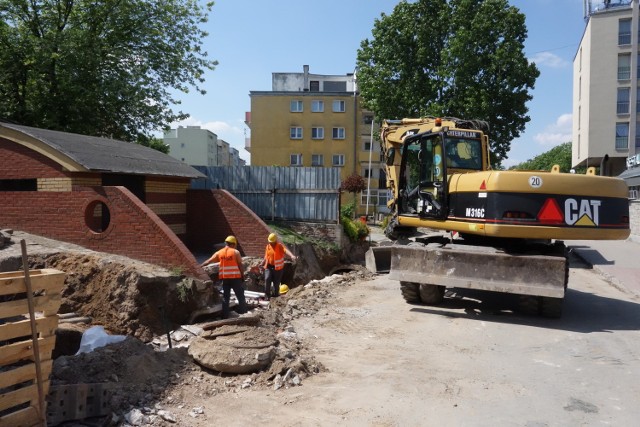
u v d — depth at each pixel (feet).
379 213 138.41
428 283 30.37
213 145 275.59
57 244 35.24
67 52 59.41
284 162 145.07
